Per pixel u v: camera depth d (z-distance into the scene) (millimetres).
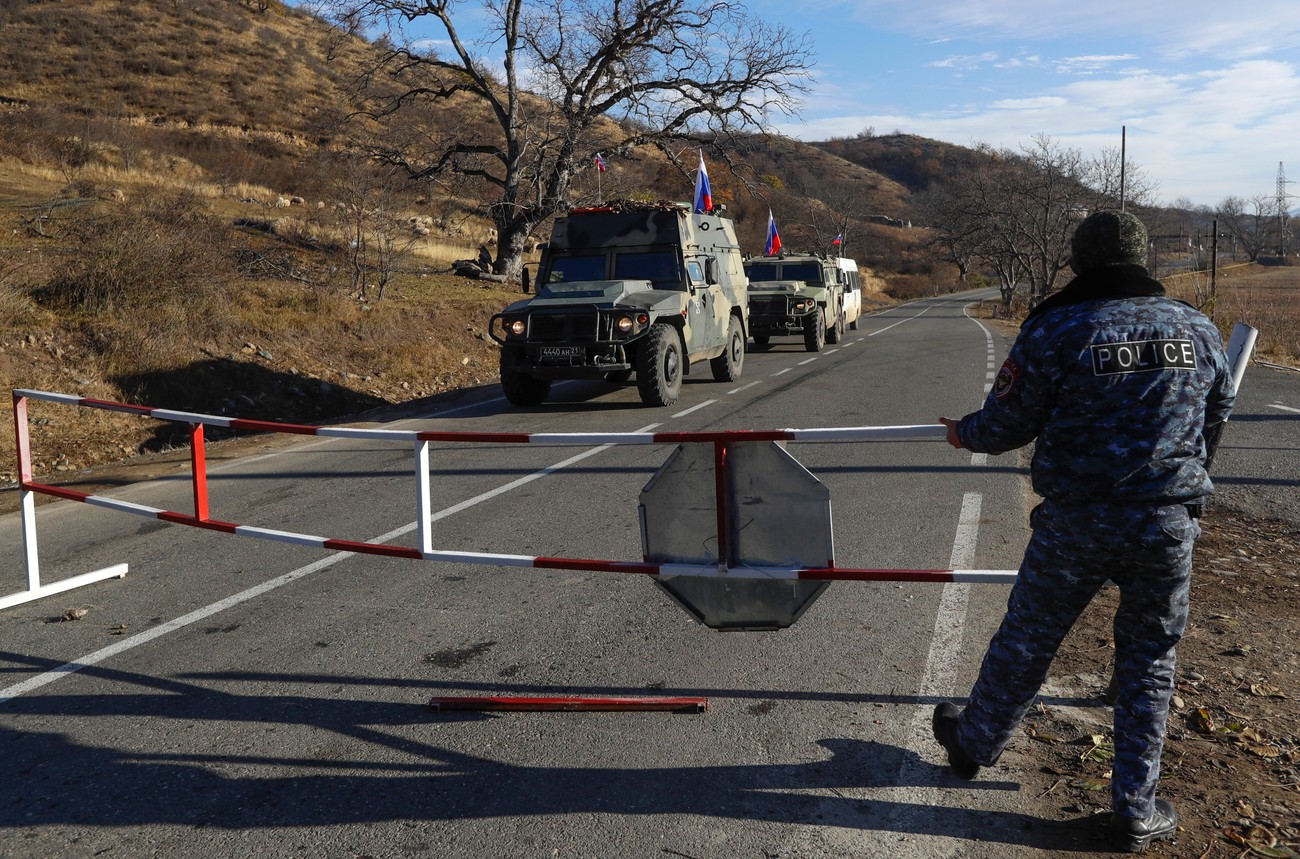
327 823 3287
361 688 4395
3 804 3475
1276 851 2957
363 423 13125
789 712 4020
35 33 64688
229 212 30109
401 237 30656
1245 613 5051
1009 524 6793
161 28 70312
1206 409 2973
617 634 4961
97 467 10758
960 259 76625
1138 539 2789
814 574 3834
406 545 6711
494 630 5070
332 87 68688
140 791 3533
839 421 11781
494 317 13320
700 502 4004
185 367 14664
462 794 3453
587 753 3730
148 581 6145
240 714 4160
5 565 6762
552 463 9531
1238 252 125750
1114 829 2998
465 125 39375
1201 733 3742
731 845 3094
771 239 26875
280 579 6047
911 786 3420
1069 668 4344
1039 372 2863
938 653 4574
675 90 31141
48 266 16094
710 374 17516
